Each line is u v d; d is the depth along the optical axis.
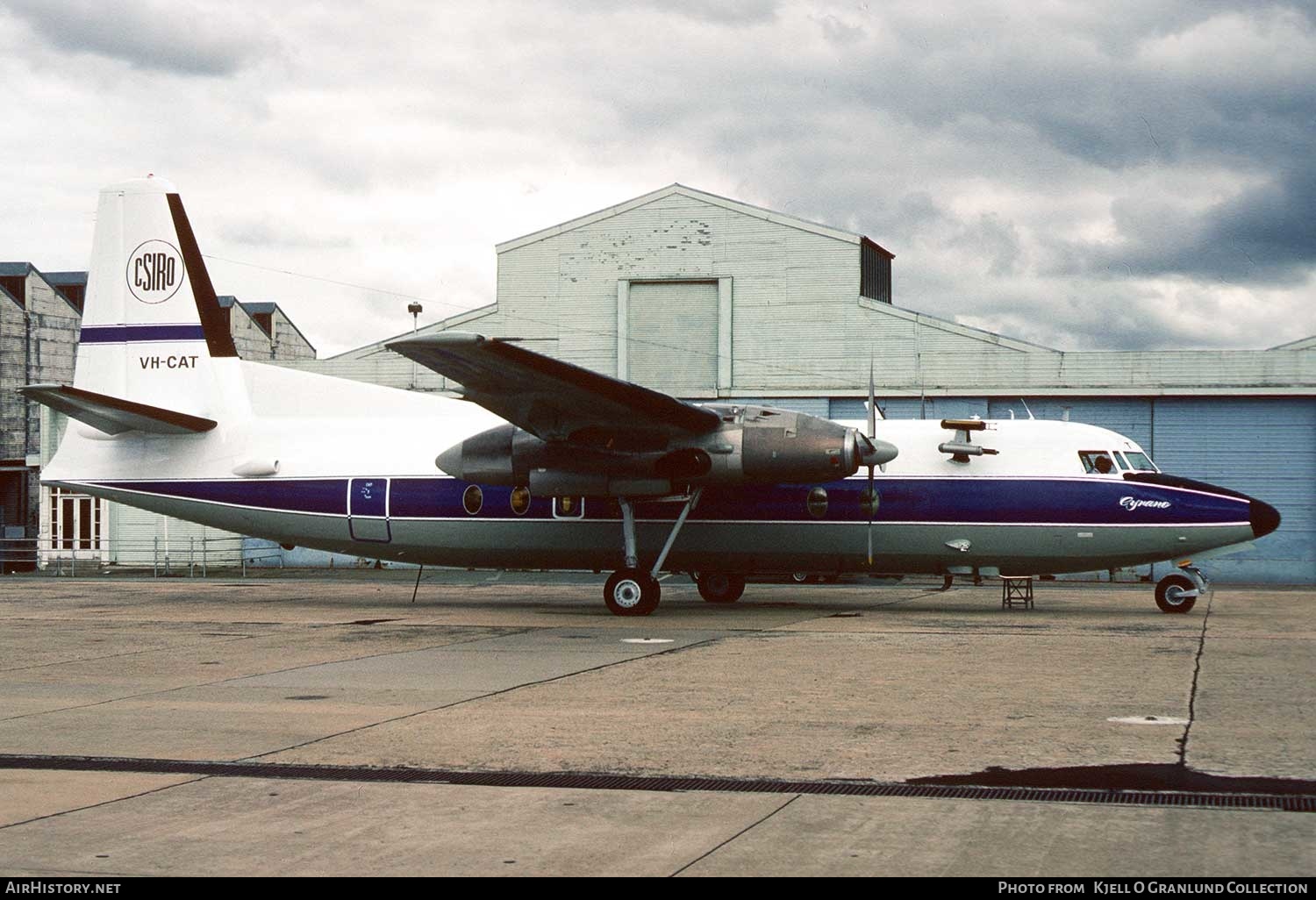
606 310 39.06
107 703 11.74
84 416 22.64
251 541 39.09
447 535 22.12
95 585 29.83
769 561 21.20
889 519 20.53
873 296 40.03
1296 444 34.72
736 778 8.50
